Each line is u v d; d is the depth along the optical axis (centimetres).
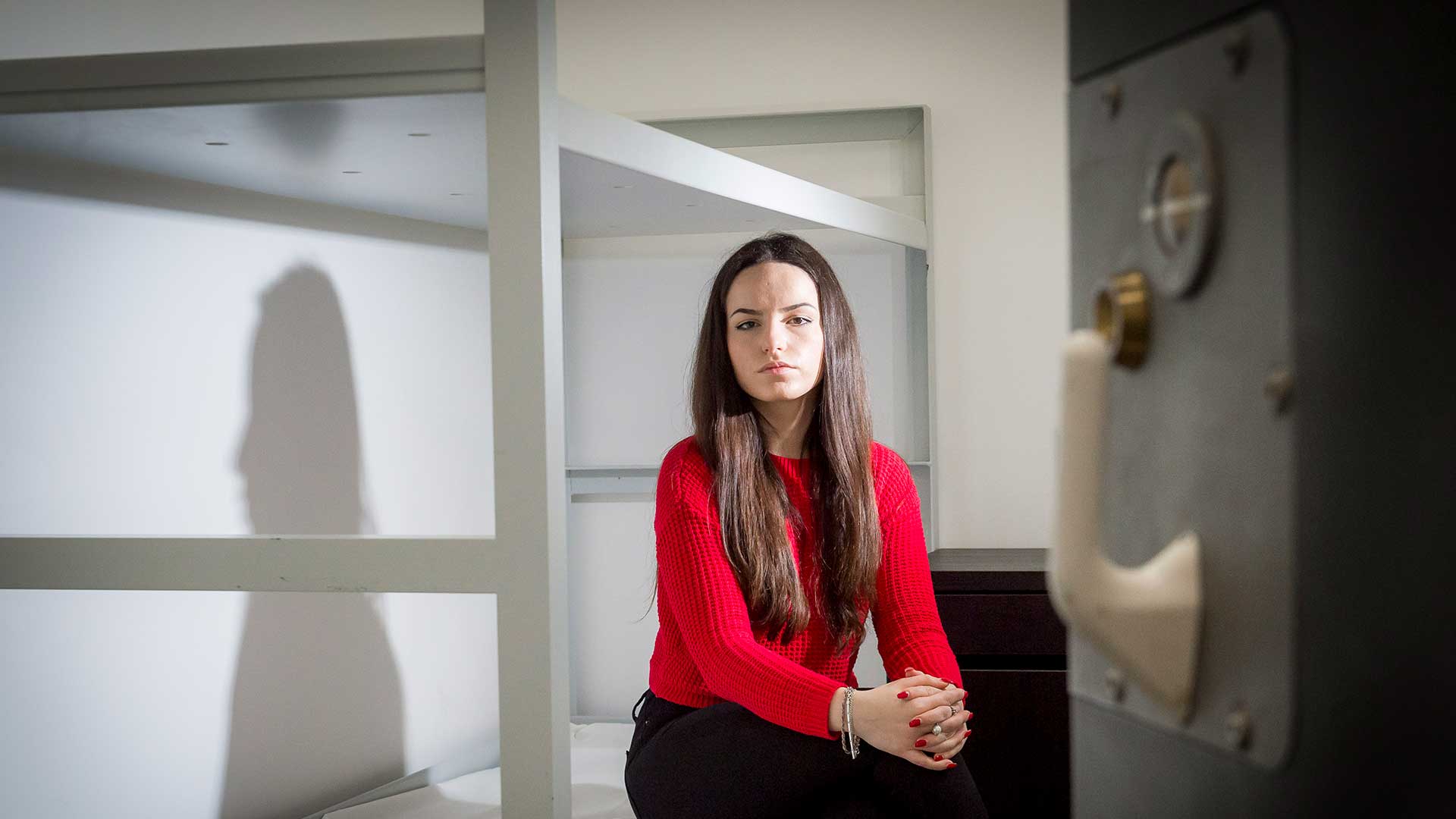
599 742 214
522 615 98
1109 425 39
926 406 243
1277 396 36
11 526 123
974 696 197
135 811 138
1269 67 36
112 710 135
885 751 113
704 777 119
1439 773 33
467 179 143
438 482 190
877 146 251
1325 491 35
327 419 167
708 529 132
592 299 250
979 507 249
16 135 113
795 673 117
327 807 166
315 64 100
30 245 125
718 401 138
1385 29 34
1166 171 38
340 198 160
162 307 141
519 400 98
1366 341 34
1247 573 36
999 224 249
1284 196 35
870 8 253
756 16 256
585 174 139
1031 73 248
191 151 122
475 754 196
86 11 210
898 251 244
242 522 152
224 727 150
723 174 157
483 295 204
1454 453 33
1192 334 37
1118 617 38
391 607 179
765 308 135
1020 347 248
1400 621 34
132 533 137
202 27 246
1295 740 36
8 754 122
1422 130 33
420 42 99
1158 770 39
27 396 125
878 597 145
